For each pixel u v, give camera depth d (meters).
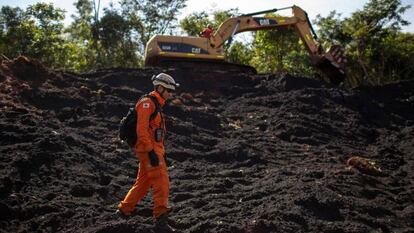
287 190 6.53
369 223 5.90
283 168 7.92
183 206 6.15
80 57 27.31
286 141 9.84
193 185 6.93
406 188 7.71
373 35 24.08
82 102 9.87
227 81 13.05
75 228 5.40
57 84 10.55
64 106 9.61
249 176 7.58
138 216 5.73
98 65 27.92
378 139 10.82
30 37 24.11
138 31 29.64
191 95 11.74
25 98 9.43
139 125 5.13
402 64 25.00
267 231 5.29
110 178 7.01
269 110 11.39
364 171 8.21
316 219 5.75
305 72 23.31
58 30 25.25
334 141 10.12
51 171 6.66
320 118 11.24
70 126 8.81
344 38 24.20
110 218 5.55
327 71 14.58
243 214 5.78
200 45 14.34
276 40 24.34
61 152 7.18
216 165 8.20
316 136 10.11
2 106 8.67
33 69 10.58
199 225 5.39
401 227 6.06
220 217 5.68
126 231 5.21
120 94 10.72
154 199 5.24
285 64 24.33
